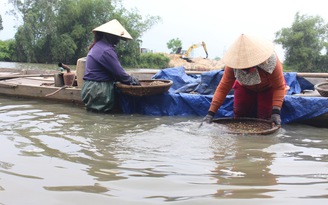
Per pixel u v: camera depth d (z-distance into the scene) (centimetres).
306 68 4041
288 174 261
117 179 244
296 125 471
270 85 441
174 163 285
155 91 537
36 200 208
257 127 430
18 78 796
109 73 548
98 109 544
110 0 4197
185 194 218
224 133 394
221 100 445
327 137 397
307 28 3975
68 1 4072
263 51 399
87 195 215
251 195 216
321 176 256
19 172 256
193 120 493
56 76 651
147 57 4550
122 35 559
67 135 375
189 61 4625
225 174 259
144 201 206
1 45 4250
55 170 261
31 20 3916
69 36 3994
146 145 342
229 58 409
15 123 429
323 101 461
